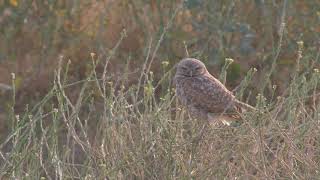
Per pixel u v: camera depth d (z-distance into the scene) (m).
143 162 14.21
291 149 14.05
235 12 20.08
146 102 14.47
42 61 20.52
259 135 13.74
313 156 14.30
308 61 18.67
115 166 14.02
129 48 20.44
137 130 14.46
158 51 19.84
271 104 14.76
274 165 14.03
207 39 19.89
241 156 14.08
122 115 14.45
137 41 20.52
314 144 14.95
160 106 14.99
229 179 14.06
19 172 14.06
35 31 20.75
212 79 15.41
